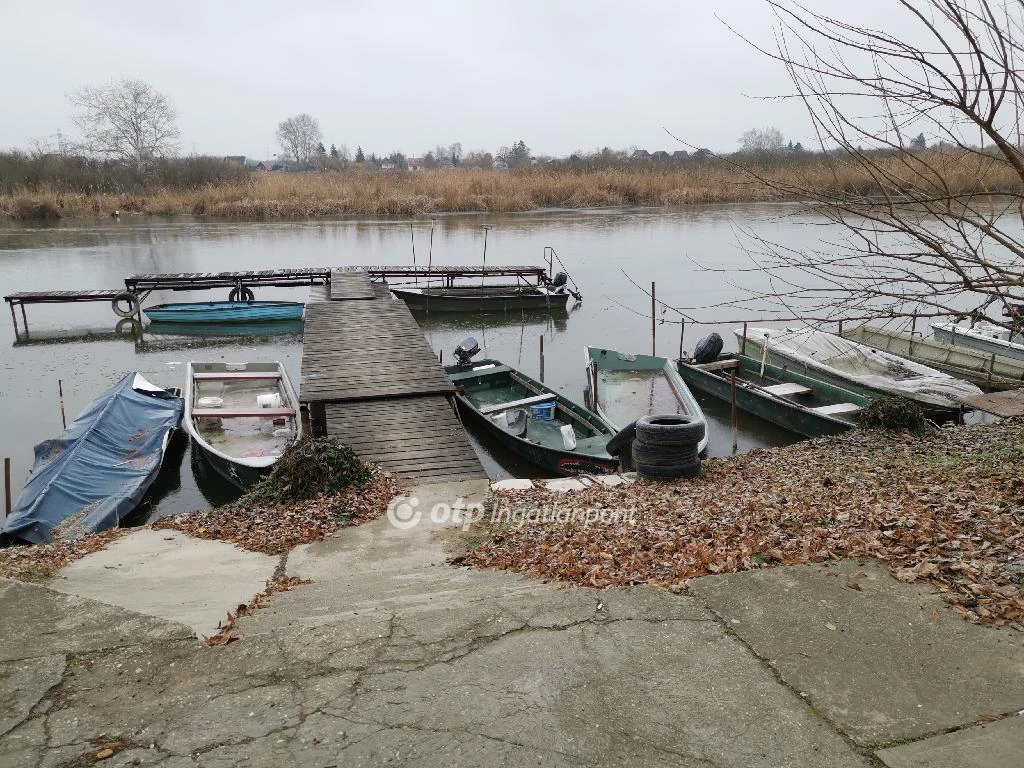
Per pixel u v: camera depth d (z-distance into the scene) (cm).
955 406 1502
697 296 3119
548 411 1631
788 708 424
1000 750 378
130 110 7419
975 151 542
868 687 438
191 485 1445
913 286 1858
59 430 1717
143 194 6312
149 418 1555
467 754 392
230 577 764
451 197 5841
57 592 588
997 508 672
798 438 1614
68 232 4984
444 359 2409
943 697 425
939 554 588
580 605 553
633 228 4888
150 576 769
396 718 423
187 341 2689
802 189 688
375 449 1302
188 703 444
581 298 3170
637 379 1916
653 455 1012
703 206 6047
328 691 452
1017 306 622
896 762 377
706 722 414
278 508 1016
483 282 3416
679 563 628
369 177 6606
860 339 2178
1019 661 449
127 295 2884
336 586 713
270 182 6297
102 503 1193
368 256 4053
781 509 756
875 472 904
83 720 429
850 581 561
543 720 418
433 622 535
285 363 2392
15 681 468
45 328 2845
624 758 388
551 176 6588
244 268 3747
